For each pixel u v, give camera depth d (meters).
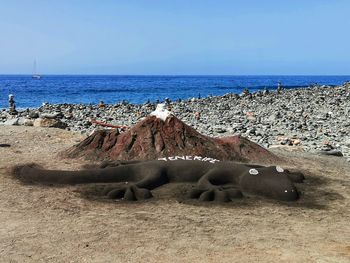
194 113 30.14
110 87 97.19
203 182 9.52
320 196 9.59
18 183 10.04
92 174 10.09
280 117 27.02
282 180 9.46
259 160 12.91
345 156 15.50
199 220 7.77
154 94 67.69
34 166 11.71
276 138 19.17
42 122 19.83
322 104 33.56
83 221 7.62
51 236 6.92
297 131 21.64
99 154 12.55
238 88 92.25
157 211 8.23
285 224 7.70
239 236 7.05
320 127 22.98
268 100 38.53
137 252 6.37
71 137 16.55
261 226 7.55
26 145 14.69
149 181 9.62
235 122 25.19
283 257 6.30
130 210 8.27
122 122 25.05
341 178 11.45
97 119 26.28
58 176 10.12
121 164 10.73
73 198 8.98
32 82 139.75
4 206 8.38
